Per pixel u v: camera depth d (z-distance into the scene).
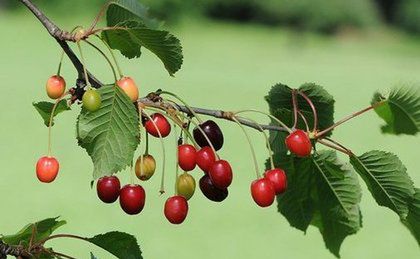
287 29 63.50
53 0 55.97
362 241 15.91
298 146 3.20
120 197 3.06
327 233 3.78
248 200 18.95
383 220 17.55
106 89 3.01
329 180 3.62
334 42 62.84
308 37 62.94
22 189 19.17
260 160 23.08
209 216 17.48
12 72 38.69
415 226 3.49
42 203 18.05
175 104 3.19
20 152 23.34
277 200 3.75
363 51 60.00
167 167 21.94
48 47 47.62
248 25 63.81
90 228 16.22
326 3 63.22
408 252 15.30
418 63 54.91
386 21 67.75
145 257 14.57
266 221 17.23
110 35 3.24
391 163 3.38
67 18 55.25
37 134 25.86
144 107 3.15
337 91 38.59
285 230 16.75
